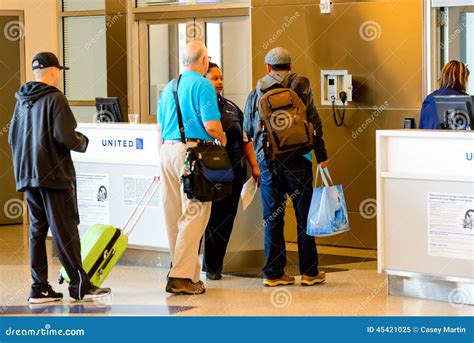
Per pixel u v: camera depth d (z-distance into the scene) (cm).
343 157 1078
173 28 1262
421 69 1021
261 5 1123
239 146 884
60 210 778
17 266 986
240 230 937
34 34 1327
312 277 855
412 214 787
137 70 1295
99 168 977
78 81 1338
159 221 945
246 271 935
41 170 766
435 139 771
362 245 1075
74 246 787
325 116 1087
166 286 823
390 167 797
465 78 876
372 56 1052
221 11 1212
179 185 822
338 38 1071
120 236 827
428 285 790
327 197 823
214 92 804
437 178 770
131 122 977
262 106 827
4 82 1312
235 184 884
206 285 867
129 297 816
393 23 1036
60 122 762
